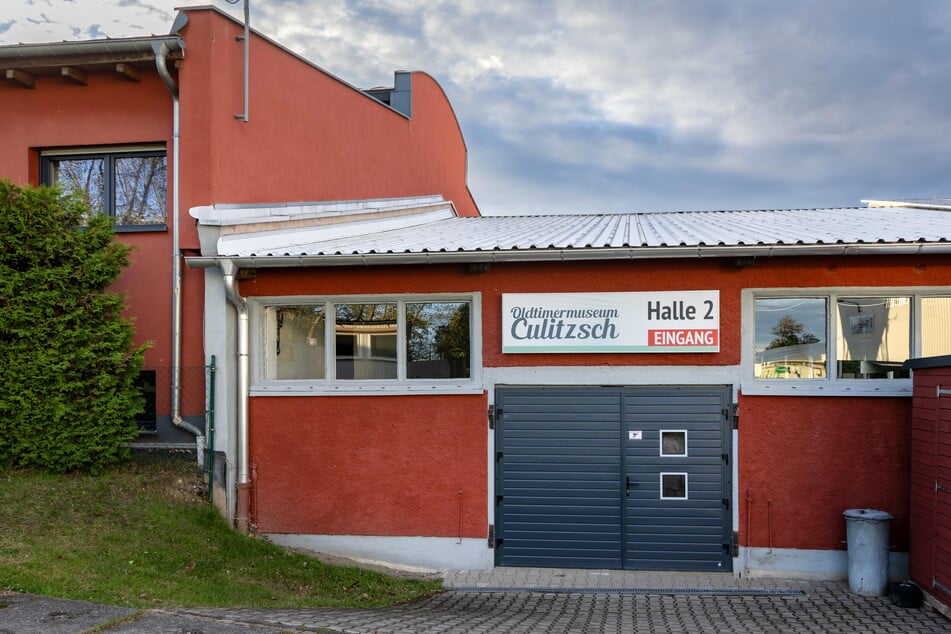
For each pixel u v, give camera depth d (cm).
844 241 820
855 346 855
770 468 859
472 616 699
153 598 609
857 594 793
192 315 964
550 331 887
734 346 864
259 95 1054
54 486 824
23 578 596
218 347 926
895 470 840
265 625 558
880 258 841
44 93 1048
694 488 876
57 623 519
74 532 731
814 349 861
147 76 1023
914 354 843
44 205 865
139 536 765
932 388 736
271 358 953
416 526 910
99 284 895
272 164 1087
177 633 517
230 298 910
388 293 921
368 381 927
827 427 851
